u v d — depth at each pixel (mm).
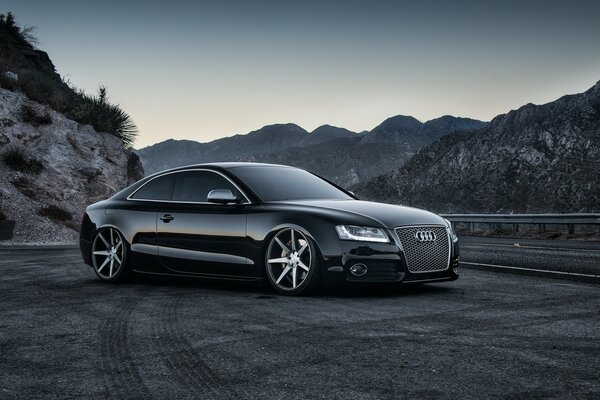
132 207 7336
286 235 6246
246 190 6660
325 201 6570
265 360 3539
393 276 5910
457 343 3869
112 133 22016
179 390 3012
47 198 17031
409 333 4191
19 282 7336
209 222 6656
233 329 4430
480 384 3002
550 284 6738
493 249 12852
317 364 3424
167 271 6953
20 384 3158
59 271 8500
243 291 6477
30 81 20609
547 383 2998
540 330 4230
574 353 3584
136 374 3312
